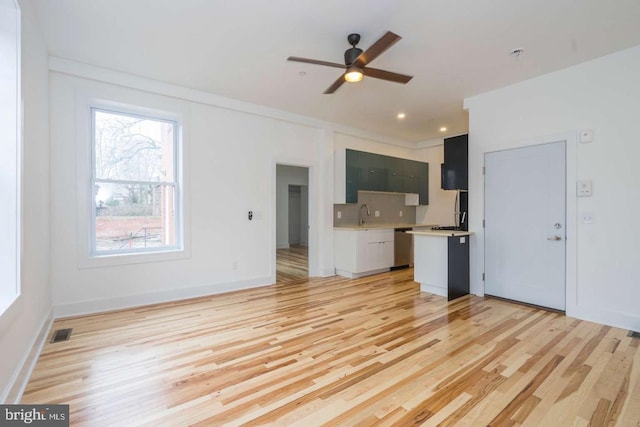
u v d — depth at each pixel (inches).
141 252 146.6
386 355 95.0
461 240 160.7
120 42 112.4
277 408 69.6
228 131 170.1
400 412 68.2
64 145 126.3
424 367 87.7
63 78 125.9
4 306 66.7
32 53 92.0
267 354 95.6
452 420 65.7
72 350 97.6
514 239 149.3
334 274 215.9
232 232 172.1
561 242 134.0
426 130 235.0
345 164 216.1
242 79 143.9
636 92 114.6
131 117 146.9
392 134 247.9
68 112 127.0
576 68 128.3
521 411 68.7
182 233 156.3
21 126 76.3
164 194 155.3
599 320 122.3
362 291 171.2
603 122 121.9
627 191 116.6
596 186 123.7
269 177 186.4
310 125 202.7
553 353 96.1
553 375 83.4
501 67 130.0
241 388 77.4
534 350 98.2
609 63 120.1
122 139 144.5
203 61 126.6
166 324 120.3
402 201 272.8
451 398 73.4
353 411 68.6
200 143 160.9
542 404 71.2
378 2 88.8
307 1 88.7
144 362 90.3
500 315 131.0
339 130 218.2
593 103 124.3
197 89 156.3
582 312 126.6
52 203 123.7
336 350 98.3
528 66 129.3
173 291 152.9
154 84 144.9
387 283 190.1
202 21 99.3
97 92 132.6
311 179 209.2
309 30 103.7
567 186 131.3
